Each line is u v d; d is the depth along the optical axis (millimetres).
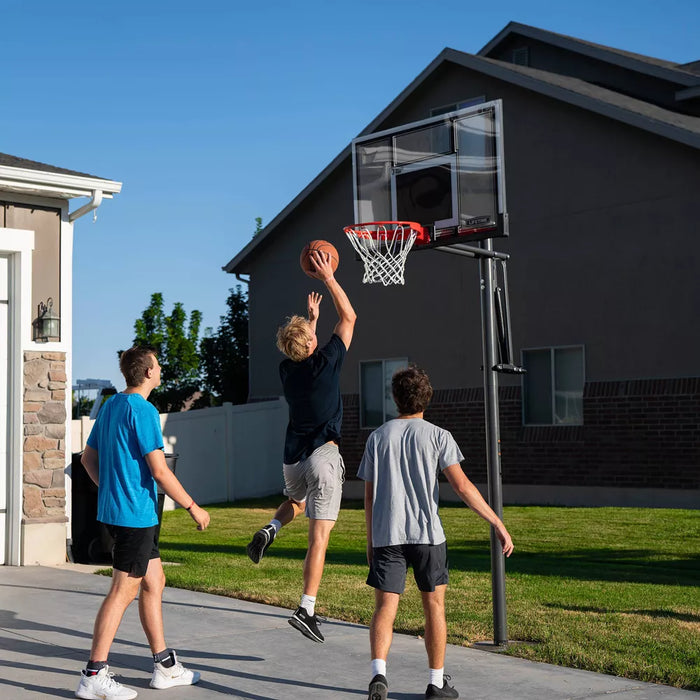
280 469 22812
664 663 6184
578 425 18453
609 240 18188
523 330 19344
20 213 10875
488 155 7840
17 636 7176
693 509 16547
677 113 19141
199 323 31078
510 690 5672
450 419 20297
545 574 10148
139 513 5512
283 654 6633
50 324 10875
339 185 22469
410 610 8055
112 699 5441
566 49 22609
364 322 21984
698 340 16875
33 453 10797
